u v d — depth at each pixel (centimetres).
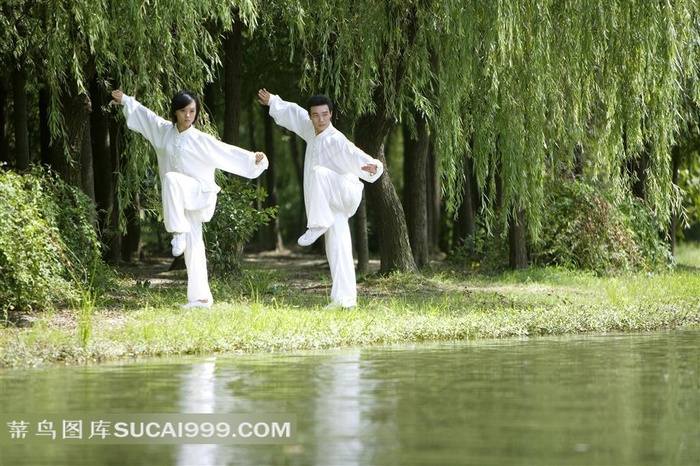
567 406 1149
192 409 1136
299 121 2328
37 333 1766
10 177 2133
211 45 2598
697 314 2344
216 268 2981
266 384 1316
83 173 2922
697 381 1343
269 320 1978
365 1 2664
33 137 4309
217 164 2208
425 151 3744
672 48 2491
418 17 2672
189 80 2527
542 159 2578
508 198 2617
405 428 1026
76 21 2339
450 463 879
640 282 3156
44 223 2109
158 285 2984
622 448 934
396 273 3162
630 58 2502
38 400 1202
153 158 2809
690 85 3225
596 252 3722
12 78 3328
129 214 3847
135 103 2252
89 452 960
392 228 3238
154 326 1834
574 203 3762
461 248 4162
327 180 2273
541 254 3812
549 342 1883
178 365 1530
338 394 1231
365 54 2659
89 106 2608
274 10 2930
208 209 2227
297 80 3722
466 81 2467
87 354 1612
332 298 2331
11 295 2069
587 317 2180
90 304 2078
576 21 2486
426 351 1722
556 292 2934
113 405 1164
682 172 4662
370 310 2298
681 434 994
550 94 2548
